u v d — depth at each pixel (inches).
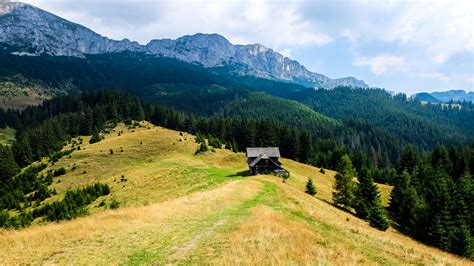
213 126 6471.5
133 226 970.7
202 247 789.2
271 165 3284.9
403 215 2751.0
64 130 6550.2
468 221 2378.2
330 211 1941.4
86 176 3740.2
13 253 709.9
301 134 5757.9
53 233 869.2
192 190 2379.4
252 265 683.4
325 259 765.9
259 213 1178.0
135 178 3169.3
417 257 1022.4
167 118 7372.1
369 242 1127.0
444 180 3137.3
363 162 5211.6
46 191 3346.5
